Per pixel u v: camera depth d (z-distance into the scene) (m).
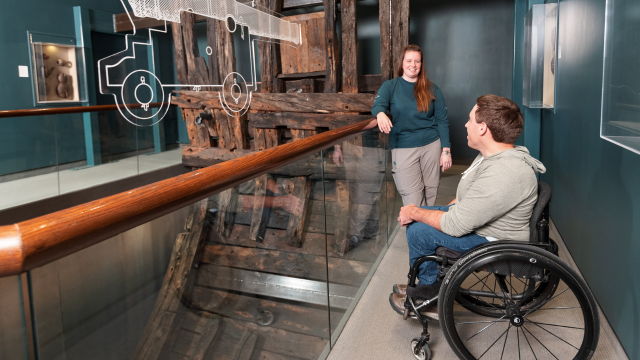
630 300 1.64
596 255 2.11
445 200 4.22
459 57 6.22
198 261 1.01
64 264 0.65
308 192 1.69
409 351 1.83
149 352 0.86
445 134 2.81
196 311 1.03
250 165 1.18
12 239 0.53
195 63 5.37
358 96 4.32
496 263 1.46
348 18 4.30
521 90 5.07
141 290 0.83
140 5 2.66
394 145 2.82
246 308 1.26
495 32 5.96
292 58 4.86
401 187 2.84
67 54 6.46
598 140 2.11
